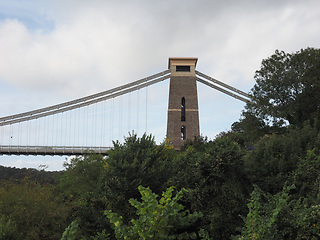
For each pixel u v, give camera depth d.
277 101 43.53
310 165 15.30
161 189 15.41
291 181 15.67
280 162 16.95
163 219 6.58
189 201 13.90
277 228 8.77
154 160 17.72
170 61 90.94
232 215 13.26
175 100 86.62
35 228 14.86
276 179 15.91
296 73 41.22
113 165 16.20
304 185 14.72
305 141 18.97
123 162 16.48
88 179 24.66
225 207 13.42
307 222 8.62
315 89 40.03
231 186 13.95
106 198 15.45
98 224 14.71
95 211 15.31
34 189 17.42
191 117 85.25
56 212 15.81
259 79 45.75
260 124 44.34
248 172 15.70
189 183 15.01
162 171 16.25
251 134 45.75
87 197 16.81
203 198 13.70
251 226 7.30
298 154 17.95
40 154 84.44
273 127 43.44
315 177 14.74
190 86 88.12
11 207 14.91
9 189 16.23
